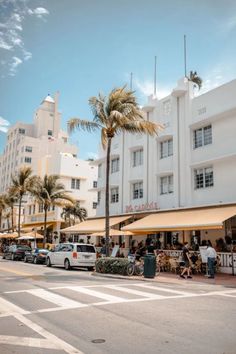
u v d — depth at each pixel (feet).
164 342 20.81
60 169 154.30
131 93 71.15
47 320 26.18
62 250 79.87
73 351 19.24
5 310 29.76
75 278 55.67
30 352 19.03
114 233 84.94
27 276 57.77
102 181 117.39
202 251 62.13
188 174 80.33
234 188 70.08
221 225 57.67
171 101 88.33
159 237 89.04
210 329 23.66
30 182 139.03
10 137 281.74
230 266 61.98
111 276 59.57
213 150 75.61
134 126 69.41
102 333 22.72
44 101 277.85
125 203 101.55
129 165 101.86
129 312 28.84
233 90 72.64
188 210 75.46
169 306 31.60
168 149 88.84
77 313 28.48
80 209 146.51
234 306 32.01
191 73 135.33
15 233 158.92
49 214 155.22
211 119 75.92
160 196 88.58
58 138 267.39
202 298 36.81
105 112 70.38
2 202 189.88
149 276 56.85
